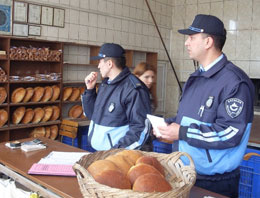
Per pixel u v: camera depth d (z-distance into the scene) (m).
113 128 2.09
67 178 1.49
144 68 3.14
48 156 1.79
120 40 5.80
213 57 1.63
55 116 4.61
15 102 4.19
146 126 1.98
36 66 4.61
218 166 1.56
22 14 4.39
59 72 4.62
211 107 1.56
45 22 4.65
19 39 4.19
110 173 1.01
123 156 1.18
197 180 1.60
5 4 4.20
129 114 2.04
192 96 1.67
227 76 1.54
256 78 5.84
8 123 4.06
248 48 5.91
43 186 1.45
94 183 0.93
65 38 4.93
